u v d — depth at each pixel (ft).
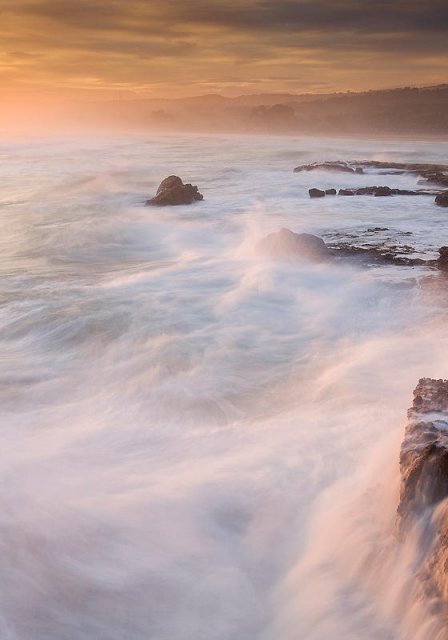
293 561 20.88
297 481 24.50
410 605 17.66
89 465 26.61
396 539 19.45
